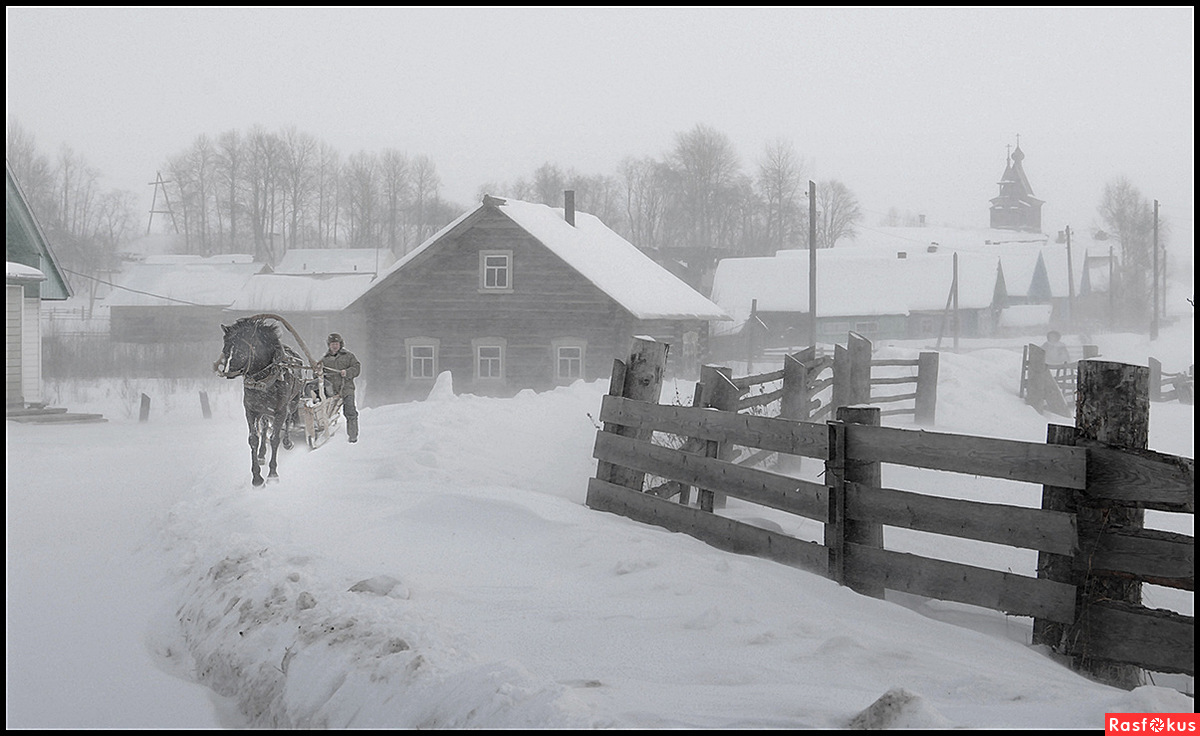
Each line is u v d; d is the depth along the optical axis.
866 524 7.25
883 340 69.31
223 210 124.06
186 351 51.31
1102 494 5.97
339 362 13.49
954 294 64.50
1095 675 5.92
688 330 39.75
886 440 7.05
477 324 35.62
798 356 14.47
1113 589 6.00
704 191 115.38
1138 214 118.81
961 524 6.59
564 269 35.31
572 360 35.44
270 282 68.69
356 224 125.31
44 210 116.94
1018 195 145.88
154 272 77.56
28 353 29.67
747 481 8.23
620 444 9.68
